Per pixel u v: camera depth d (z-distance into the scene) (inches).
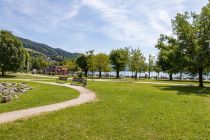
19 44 2989.7
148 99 914.1
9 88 1320.1
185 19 1691.7
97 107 706.8
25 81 1966.0
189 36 1648.6
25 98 920.3
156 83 2030.0
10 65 2893.7
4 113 619.5
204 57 1620.3
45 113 620.1
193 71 1748.3
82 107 706.2
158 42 1983.3
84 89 1270.9
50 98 899.4
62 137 430.6
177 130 490.3
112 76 3981.3
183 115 631.8
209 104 871.1
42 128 480.1
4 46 2861.7
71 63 4557.1
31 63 6176.2
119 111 651.5
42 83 1758.1
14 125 496.4
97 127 494.0
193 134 467.5
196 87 1614.2
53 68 5492.1
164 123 540.7
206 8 1654.8
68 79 2290.8
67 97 932.6
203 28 1658.5
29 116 585.0
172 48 1779.0
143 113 636.1
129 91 1176.8
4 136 429.4
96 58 3240.7
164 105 782.5
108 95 1005.8
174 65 1710.1
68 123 518.6
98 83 1774.1
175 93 1202.6
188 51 1679.4
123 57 3449.8
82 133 454.6
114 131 470.9
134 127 502.0
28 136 431.8
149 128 498.6
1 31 2947.8
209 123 552.7
